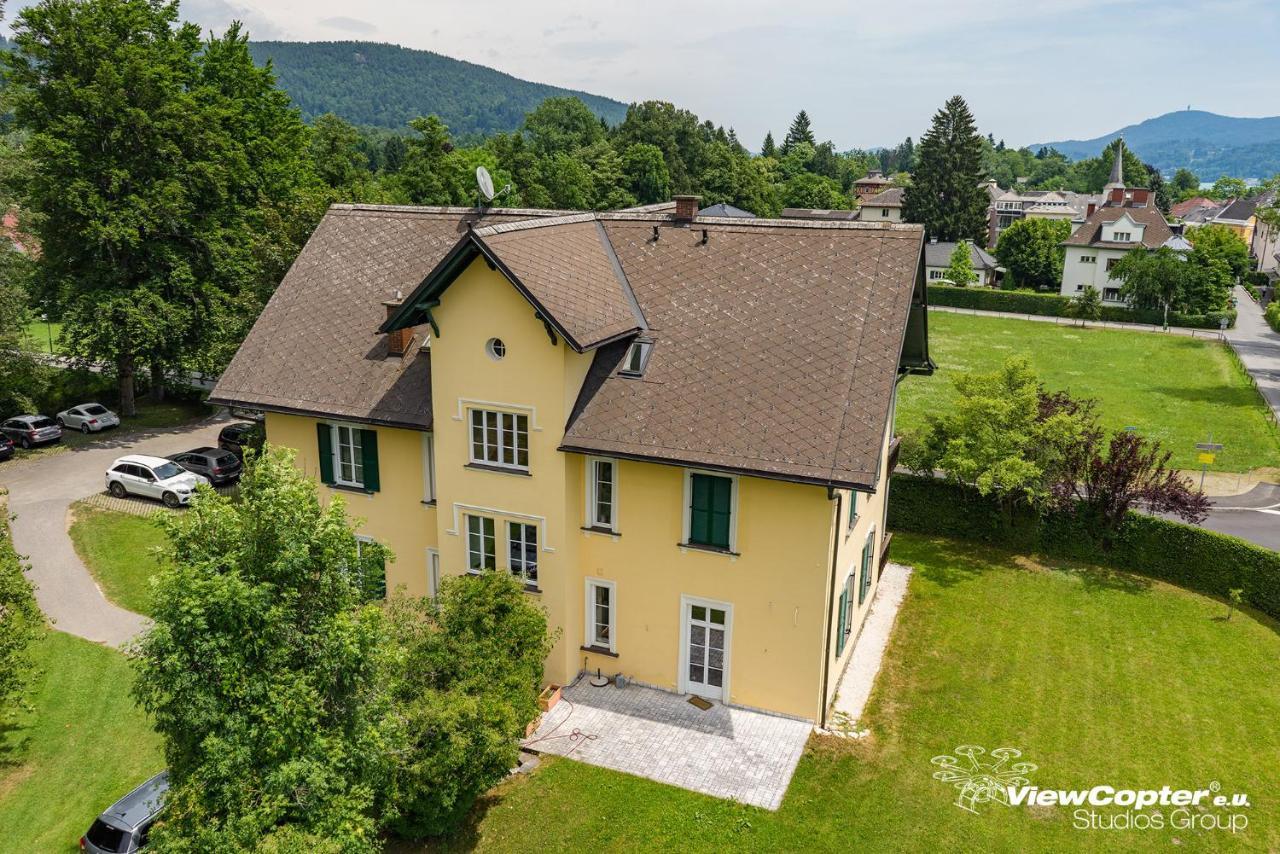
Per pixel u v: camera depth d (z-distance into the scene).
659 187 136.25
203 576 13.91
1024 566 32.81
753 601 22.08
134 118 45.53
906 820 19.27
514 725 18.08
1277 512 40.94
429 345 24.69
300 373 26.48
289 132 63.53
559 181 118.19
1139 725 22.91
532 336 21.78
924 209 135.88
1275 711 23.58
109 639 28.41
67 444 48.03
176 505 38.88
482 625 19.44
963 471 32.72
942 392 65.00
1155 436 53.12
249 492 15.24
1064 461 32.78
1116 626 28.19
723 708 23.06
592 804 19.66
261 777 14.11
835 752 21.45
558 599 23.30
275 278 41.56
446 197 79.00
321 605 15.05
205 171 47.34
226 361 49.09
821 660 21.81
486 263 21.73
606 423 22.08
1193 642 27.20
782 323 23.03
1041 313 100.56
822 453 20.11
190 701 13.77
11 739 23.28
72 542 35.59
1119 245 105.62
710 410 21.64
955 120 133.25
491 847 18.55
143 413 54.16
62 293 46.47
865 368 21.41
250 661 14.18
